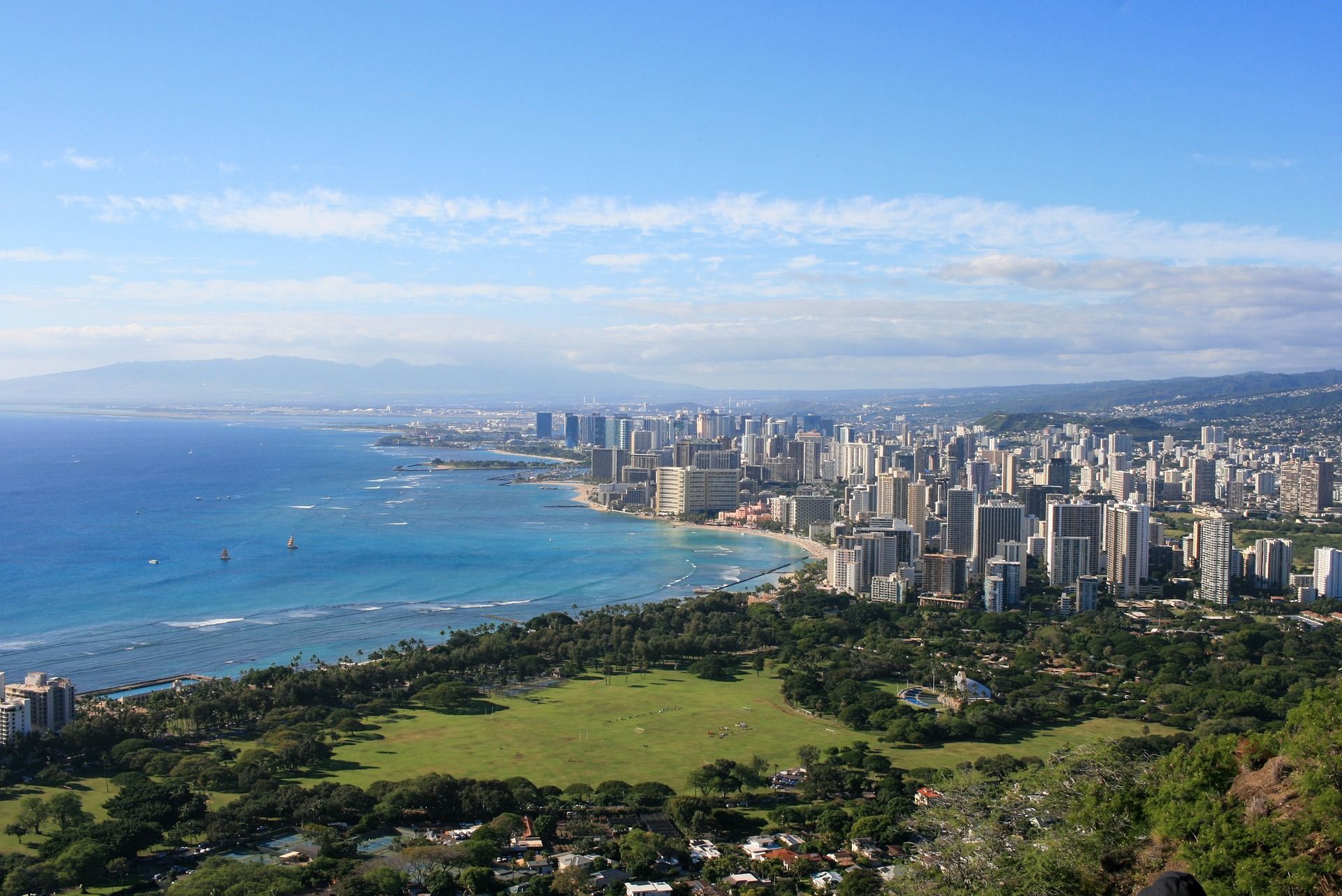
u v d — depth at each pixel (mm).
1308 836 99250
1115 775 127812
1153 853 111688
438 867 181625
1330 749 105938
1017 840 124625
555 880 178875
